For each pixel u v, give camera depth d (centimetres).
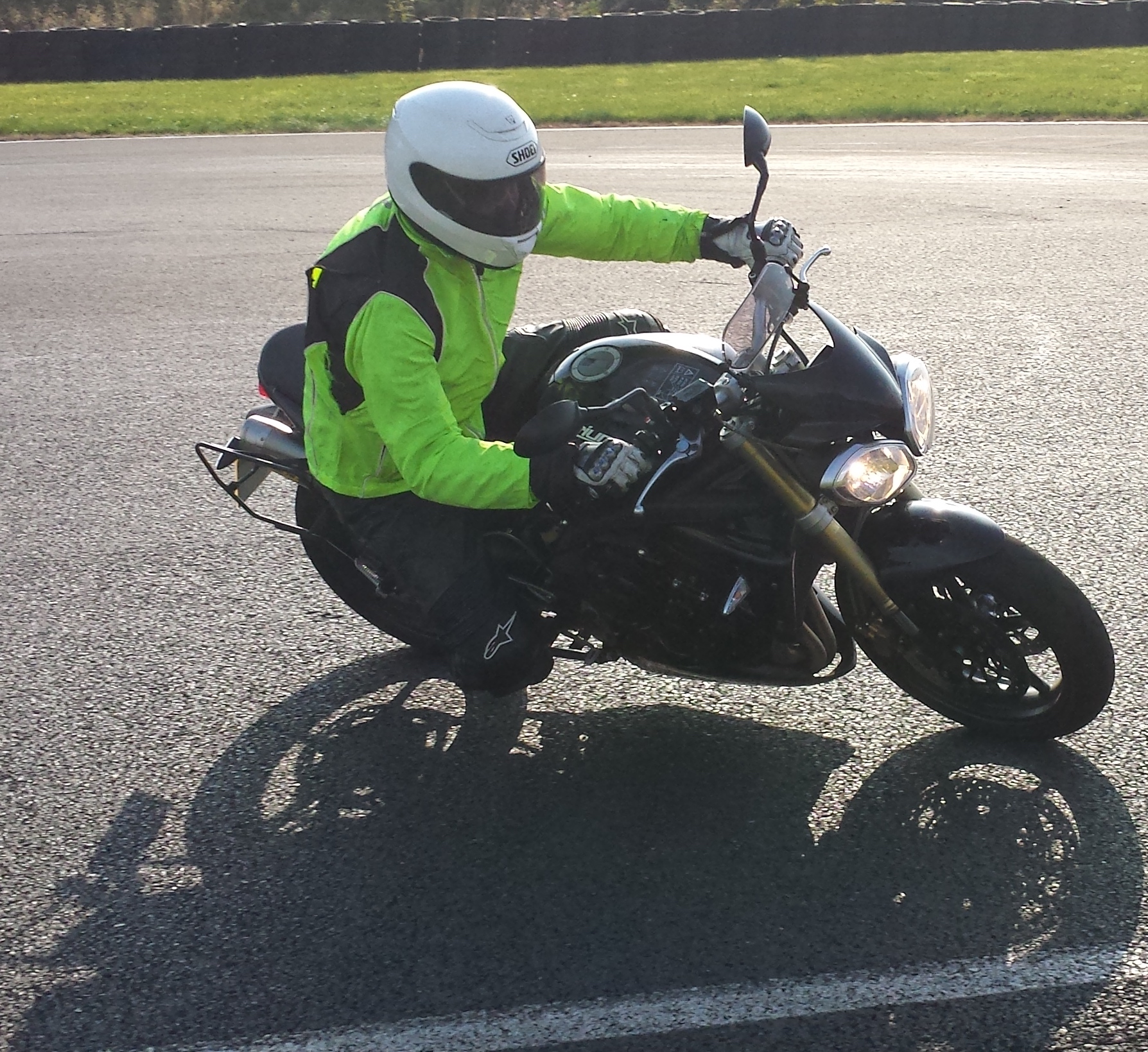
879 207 980
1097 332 675
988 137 1322
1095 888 281
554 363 342
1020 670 324
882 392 289
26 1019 265
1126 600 400
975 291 757
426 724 364
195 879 305
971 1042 244
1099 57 1817
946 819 307
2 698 388
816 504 293
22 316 793
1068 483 488
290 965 275
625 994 260
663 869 297
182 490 534
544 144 1364
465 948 277
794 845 303
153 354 712
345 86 1861
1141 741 331
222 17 2739
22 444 591
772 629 315
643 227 353
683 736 350
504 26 1967
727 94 1662
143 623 429
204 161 1333
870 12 1933
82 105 1761
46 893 303
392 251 302
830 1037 247
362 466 329
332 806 330
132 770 349
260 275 862
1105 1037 243
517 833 314
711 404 281
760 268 318
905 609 326
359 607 402
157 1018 263
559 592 327
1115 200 991
